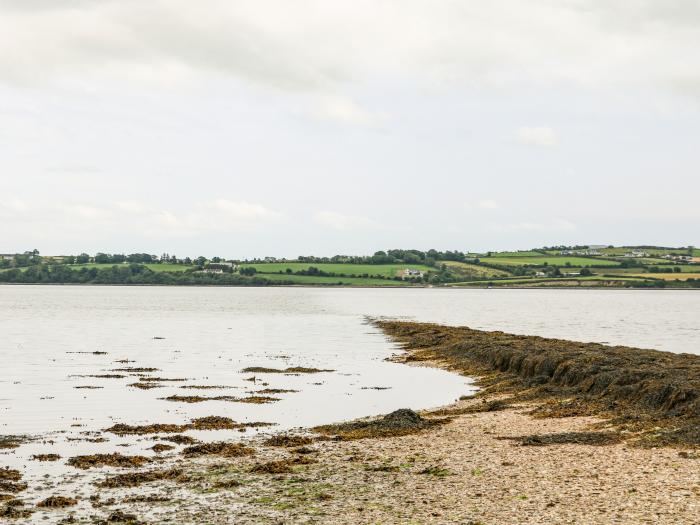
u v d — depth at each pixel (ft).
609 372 116.26
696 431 79.15
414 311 465.06
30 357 183.11
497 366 154.10
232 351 202.18
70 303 562.25
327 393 127.85
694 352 200.54
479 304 601.62
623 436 81.51
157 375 150.30
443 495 61.62
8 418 102.73
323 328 300.40
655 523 51.88
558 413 99.96
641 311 475.31
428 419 99.30
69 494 64.95
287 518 57.06
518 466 70.38
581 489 61.05
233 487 66.18
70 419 102.58
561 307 542.98
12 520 57.82
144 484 67.77
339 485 66.08
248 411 109.91
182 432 93.76
